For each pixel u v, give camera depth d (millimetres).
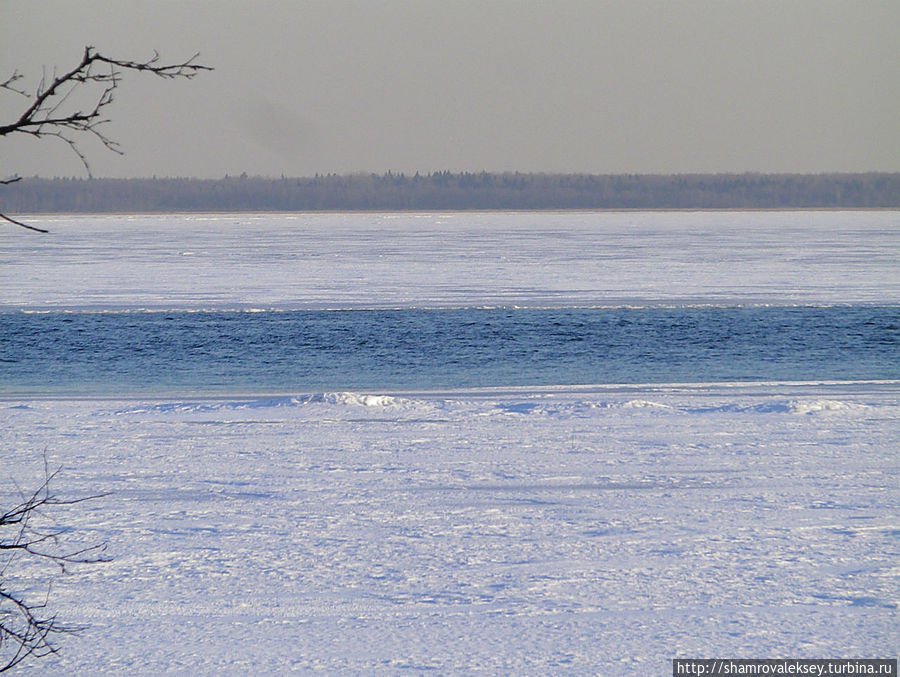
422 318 126750
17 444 51844
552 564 31406
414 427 56219
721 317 127062
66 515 37875
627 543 33594
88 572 30984
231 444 51781
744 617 26703
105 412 62281
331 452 49562
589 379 82125
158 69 13367
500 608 27547
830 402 61531
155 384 80062
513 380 81625
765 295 154625
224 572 30984
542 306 140500
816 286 169125
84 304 144000
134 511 38500
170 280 184375
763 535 34406
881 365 89438
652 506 38594
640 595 28453
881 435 52688
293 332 113500
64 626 26484
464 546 33469
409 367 89125
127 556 32688
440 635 25641
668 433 53688
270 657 24422
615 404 62219
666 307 138750
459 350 99750
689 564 31219
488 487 42062
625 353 97500
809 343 104188
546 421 57625
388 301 147250
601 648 24688
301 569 31234
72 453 49625
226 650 24859
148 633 26016
